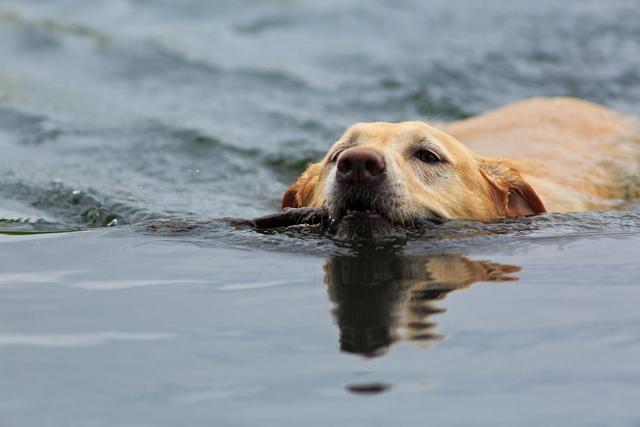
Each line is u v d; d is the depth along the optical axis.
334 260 8.83
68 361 6.43
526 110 16.89
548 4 30.59
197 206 13.08
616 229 10.18
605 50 24.38
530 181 12.61
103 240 10.03
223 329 6.97
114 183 14.27
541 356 6.26
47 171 14.95
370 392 5.76
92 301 7.78
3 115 19.14
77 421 5.51
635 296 7.51
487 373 6.00
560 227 10.27
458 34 26.75
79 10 30.03
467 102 20.33
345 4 30.72
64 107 20.03
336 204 9.49
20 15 28.47
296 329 6.90
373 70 23.06
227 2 31.11
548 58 23.62
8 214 11.98
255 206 13.34
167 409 5.64
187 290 8.02
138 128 18.23
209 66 24.03
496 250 9.14
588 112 16.89
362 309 7.30
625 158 14.86
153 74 23.42
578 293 7.63
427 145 10.64
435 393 5.72
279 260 8.91
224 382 6.00
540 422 5.33
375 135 10.66
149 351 6.57
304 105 20.27
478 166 11.38
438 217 10.23
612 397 5.64
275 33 27.81
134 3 31.14
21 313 7.48
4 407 5.73
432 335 6.68
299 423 5.37
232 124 18.69
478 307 7.29
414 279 8.12
